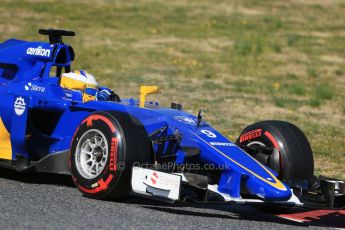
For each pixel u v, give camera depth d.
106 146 23.06
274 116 45.91
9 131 27.36
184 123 25.00
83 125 24.00
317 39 88.56
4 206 22.06
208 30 90.56
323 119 46.28
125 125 23.03
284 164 24.81
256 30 93.06
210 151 23.61
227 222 22.58
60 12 96.25
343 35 93.56
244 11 111.56
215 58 71.19
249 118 44.53
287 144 25.06
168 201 21.81
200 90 53.97
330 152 36.50
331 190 23.08
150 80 56.94
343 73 67.12
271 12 112.06
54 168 25.75
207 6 114.56
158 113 25.39
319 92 54.84
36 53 28.14
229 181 23.06
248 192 22.92
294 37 88.19
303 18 107.38
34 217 20.91
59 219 20.86
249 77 62.12
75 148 24.08
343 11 116.81
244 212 24.92
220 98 51.09
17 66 28.52
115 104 25.73
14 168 26.55
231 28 93.44
